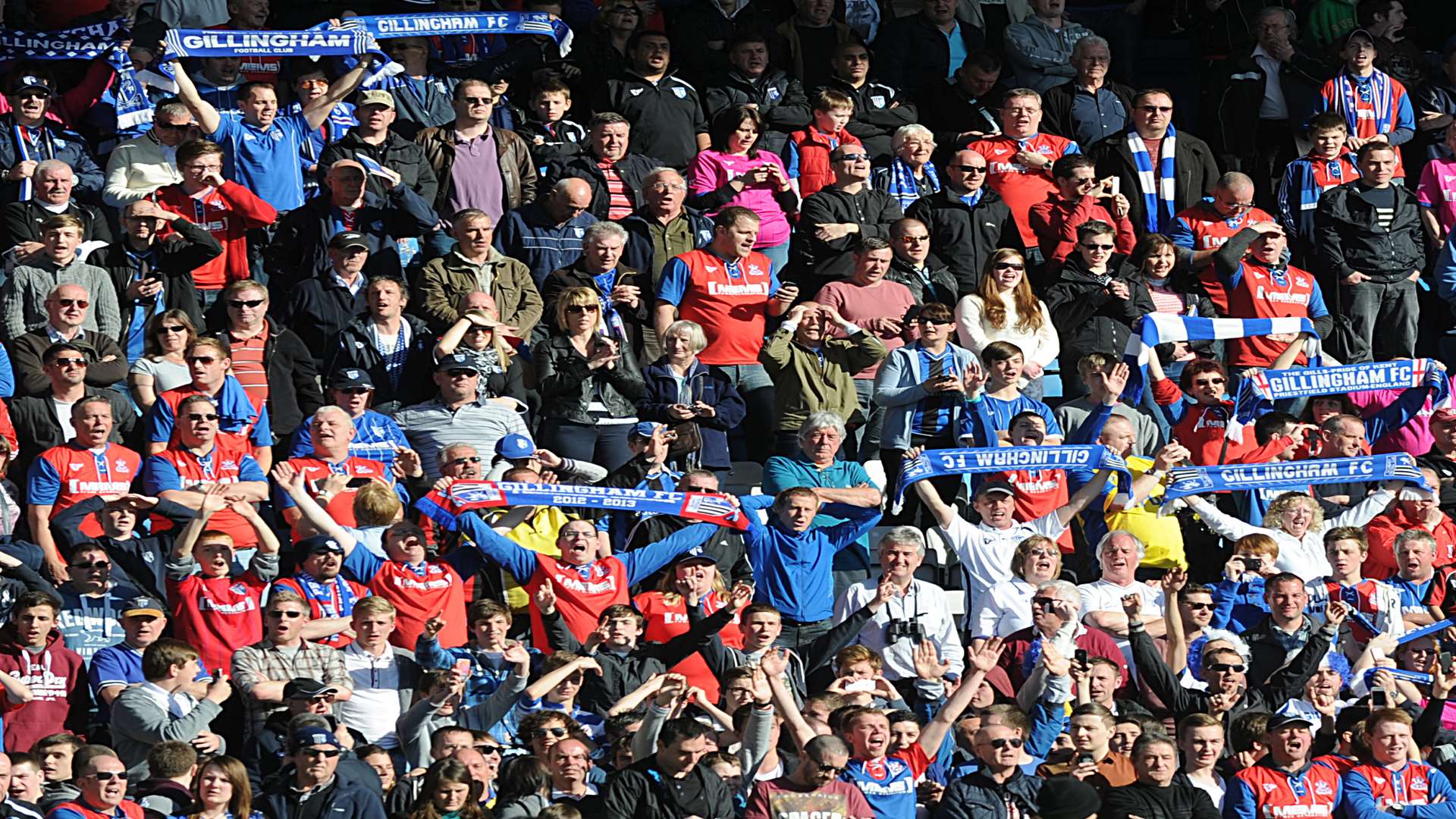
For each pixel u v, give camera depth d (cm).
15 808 3662
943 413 4859
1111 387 4962
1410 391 5303
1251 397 5128
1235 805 4241
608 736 4112
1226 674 4391
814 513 4616
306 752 3759
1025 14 6500
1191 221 5650
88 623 4191
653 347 5072
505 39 5809
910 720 4100
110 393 4619
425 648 4150
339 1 5806
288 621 4091
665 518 4662
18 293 4772
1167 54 6550
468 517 4412
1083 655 4306
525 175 5428
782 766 4112
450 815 3759
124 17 5616
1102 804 4109
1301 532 4881
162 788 3803
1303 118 6050
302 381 4766
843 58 5791
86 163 5353
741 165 5497
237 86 5622
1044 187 5628
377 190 5150
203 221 5047
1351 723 4481
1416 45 6525
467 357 4784
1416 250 5703
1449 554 4988
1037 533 4703
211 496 4275
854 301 5141
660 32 5991
